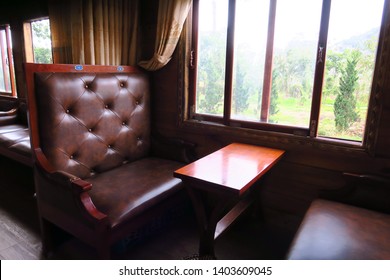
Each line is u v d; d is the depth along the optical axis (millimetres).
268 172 2018
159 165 2158
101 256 1473
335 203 1603
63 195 1552
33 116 1633
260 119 2045
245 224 2121
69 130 1768
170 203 1910
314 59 1780
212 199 2312
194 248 1891
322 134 1830
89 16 2061
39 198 1743
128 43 2322
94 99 1906
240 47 2021
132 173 1982
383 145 1595
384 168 1613
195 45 2217
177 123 2359
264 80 1975
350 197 1648
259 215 2123
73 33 2131
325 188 1828
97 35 2111
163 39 2117
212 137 2221
